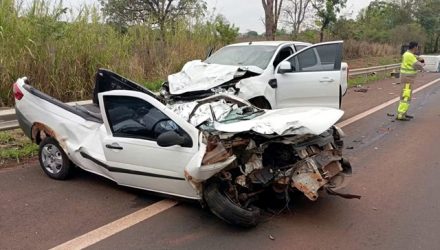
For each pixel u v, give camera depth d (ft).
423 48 183.01
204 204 14.44
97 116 17.70
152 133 14.99
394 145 25.14
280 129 14.01
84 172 18.84
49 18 30.91
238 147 14.14
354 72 65.98
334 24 100.07
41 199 15.79
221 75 24.00
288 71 26.13
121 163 15.72
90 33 33.22
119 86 19.48
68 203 15.49
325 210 15.39
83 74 31.24
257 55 27.76
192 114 15.84
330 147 16.10
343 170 16.70
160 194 15.60
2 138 22.71
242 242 12.94
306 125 14.21
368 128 30.07
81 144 16.99
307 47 27.84
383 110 37.93
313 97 27.27
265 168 14.51
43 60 29.04
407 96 32.96
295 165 14.25
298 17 81.66
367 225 14.25
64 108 17.79
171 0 74.28
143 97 15.24
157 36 42.50
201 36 46.47
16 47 28.32
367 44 117.80
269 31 60.03
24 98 18.49
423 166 20.95
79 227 13.65
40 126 18.01
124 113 15.61
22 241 12.68
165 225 13.96
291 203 15.96
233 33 48.37
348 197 15.10
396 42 153.79
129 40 38.58
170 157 14.51
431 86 61.77
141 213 14.78
